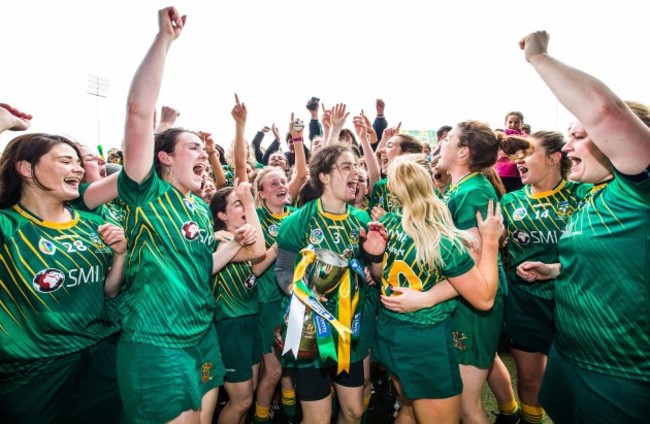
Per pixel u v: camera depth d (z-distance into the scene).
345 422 1.93
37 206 1.50
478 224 1.67
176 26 1.52
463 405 1.92
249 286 2.22
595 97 0.97
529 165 2.03
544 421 2.34
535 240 2.06
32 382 1.43
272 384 2.36
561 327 1.33
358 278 1.79
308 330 1.63
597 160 1.32
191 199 1.75
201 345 1.65
